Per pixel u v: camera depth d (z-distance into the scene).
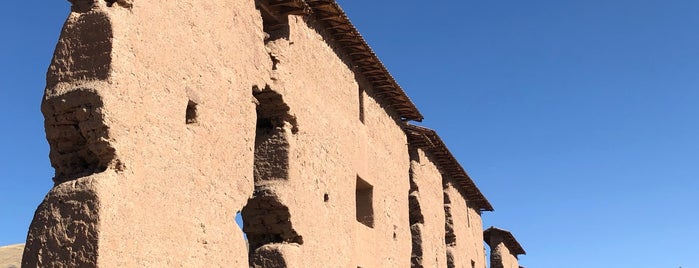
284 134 15.95
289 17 16.55
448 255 30.50
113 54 10.41
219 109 13.13
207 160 12.52
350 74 20.33
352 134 19.84
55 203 9.91
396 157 23.81
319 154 17.42
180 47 12.11
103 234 9.69
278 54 15.97
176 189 11.48
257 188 15.57
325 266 16.88
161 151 11.21
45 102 10.45
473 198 35.75
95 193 9.79
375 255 20.55
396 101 23.55
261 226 15.63
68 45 10.59
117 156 10.23
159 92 11.34
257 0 15.61
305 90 17.05
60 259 9.65
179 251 11.36
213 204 12.53
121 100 10.42
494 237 42.84
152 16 11.42
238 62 14.12
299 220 15.81
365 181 20.56
